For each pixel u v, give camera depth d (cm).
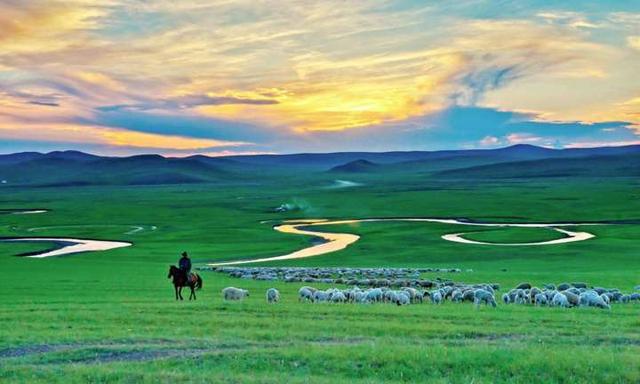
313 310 3922
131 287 5778
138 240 13275
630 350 2723
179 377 2306
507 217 17662
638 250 9994
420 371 2420
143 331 3200
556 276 6675
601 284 5912
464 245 11362
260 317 3666
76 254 10994
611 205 19975
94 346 2836
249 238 13312
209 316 3712
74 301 4622
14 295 5122
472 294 4562
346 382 2275
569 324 3403
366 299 4453
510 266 8475
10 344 2897
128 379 2295
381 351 2589
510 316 3659
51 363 2609
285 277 6762
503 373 2400
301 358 2552
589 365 2417
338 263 9344
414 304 4409
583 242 11250
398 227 14900
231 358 2580
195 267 8512
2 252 11438
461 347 2720
